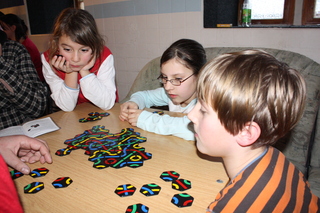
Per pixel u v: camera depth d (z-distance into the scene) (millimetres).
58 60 1342
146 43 2717
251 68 549
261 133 567
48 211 636
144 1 2598
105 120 1231
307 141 1481
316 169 1497
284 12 2143
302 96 586
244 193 520
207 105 603
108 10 2865
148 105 1578
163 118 1079
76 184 735
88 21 1299
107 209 633
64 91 1365
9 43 1655
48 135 1075
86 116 1296
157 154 888
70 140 1008
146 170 792
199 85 623
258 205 506
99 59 1512
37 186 728
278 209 509
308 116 1458
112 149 922
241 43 2201
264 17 2248
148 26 2650
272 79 537
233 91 543
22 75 1614
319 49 1915
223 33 2260
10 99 1489
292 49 2014
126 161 839
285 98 543
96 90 1360
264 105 536
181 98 1396
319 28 1878
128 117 1154
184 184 708
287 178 561
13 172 806
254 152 616
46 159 850
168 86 1345
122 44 2883
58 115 1326
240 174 564
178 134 1002
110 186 720
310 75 1483
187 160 844
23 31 3098
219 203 535
